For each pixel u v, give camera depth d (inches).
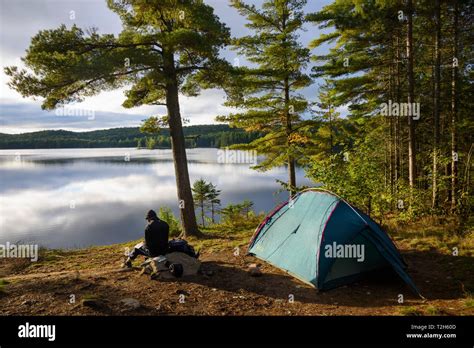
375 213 487.5
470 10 452.4
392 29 522.0
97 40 404.8
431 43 553.0
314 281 250.2
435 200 472.7
